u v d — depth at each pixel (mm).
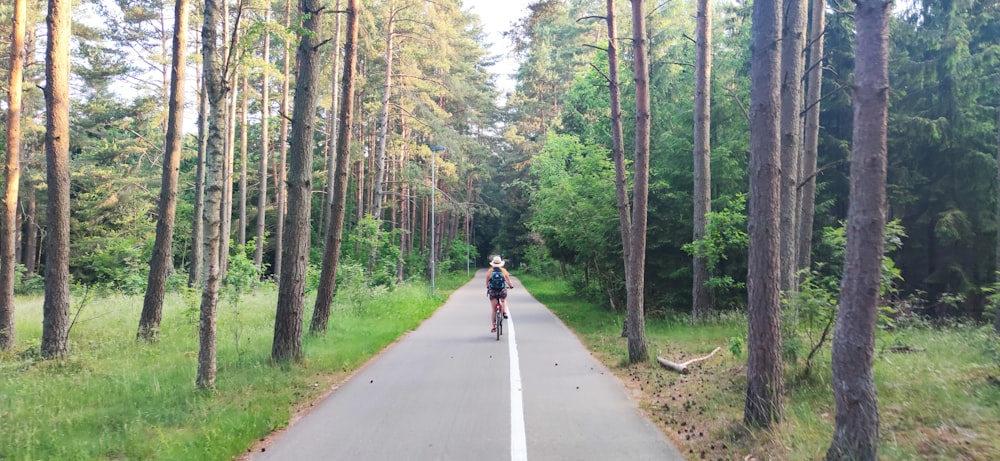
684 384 8195
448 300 26750
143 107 27000
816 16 14461
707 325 13906
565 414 6730
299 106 10281
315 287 18453
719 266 16484
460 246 57750
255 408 6781
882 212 4484
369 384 8531
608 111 23062
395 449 5488
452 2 24625
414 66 26406
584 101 25609
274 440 5867
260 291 21000
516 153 49156
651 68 20719
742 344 9906
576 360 10578
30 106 26391
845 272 4609
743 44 19609
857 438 4418
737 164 17219
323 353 10555
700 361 9680
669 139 18656
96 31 25375
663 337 12898
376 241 23734
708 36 14844
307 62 10336
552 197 23859
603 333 14289
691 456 5254
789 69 10508
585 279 25312
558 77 40719
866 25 4520
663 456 5250
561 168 27797
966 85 17844
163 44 27547
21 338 12617
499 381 8641
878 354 7590
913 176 18938
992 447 4656
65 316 10977
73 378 8750
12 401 7285
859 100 4535
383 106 24812
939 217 17969
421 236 53656
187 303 15172
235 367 9266
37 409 6816
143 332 12391
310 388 8242
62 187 11039
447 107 35812
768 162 5906
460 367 9852
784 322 7629
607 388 8156
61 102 11016
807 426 5602
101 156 29969
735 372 8383
